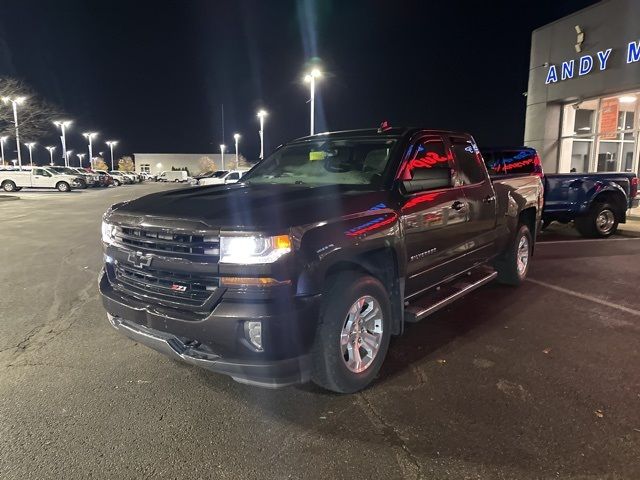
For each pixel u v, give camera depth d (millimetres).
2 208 20703
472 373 4016
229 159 99000
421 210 4246
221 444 3066
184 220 3264
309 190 3957
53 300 6230
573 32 17047
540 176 7199
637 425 3225
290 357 3148
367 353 3762
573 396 3617
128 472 2799
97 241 11211
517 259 6441
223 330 3068
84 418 3377
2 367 4199
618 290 6512
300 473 2781
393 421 3303
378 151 4449
